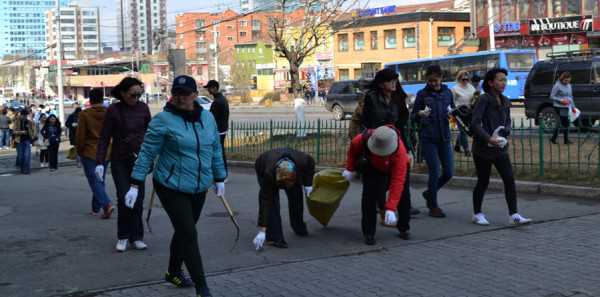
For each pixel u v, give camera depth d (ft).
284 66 255.50
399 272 20.84
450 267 21.22
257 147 56.85
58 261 23.17
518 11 162.91
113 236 27.40
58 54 123.03
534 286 18.98
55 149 60.90
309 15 73.61
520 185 34.55
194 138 18.08
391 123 25.23
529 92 64.18
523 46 161.38
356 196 35.19
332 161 46.85
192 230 17.92
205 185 18.40
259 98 223.30
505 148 26.58
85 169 31.68
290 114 138.51
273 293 18.95
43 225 30.37
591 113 59.98
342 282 19.89
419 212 29.84
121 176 24.66
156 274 21.22
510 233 25.63
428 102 28.50
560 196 32.73
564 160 39.09
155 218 31.07
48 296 19.04
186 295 18.97
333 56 224.74
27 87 353.92
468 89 44.70
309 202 26.53
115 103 25.38
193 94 18.11
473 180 36.50
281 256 23.15
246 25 309.83
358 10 115.55
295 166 23.66
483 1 169.37
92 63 311.27
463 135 43.11
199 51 328.70
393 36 204.95
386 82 24.94
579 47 147.33
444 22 196.95
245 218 30.32
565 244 23.59
